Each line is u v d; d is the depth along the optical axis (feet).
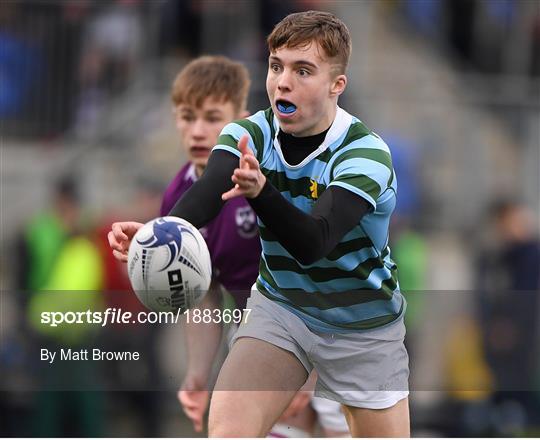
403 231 104.58
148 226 41.91
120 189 115.14
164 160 116.26
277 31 44.42
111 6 121.90
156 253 41.29
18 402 74.79
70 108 120.98
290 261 47.42
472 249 114.21
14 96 120.16
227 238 56.70
